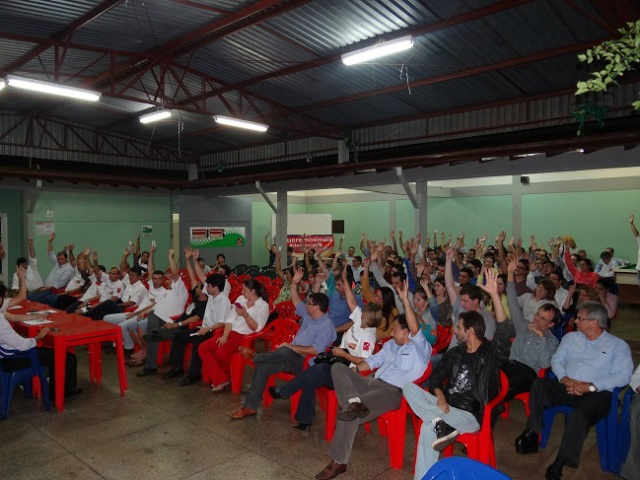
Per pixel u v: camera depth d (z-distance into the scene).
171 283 6.84
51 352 5.00
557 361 3.93
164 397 5.20
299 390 4.34
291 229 15.90
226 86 10.55
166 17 7.68
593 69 8.13
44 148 13.77
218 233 16.95
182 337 5.83
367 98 10.36
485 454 3.51
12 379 4.62
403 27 7.22
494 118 10.32
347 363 4.59
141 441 4.16
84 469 3.70
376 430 4.43
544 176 14.41
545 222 14.51
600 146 7.59
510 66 7.98
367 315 4.41
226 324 5.39
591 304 3.82
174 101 11.40
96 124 14.58
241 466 3.75
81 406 4.94
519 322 4.43
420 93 9.95
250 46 8.59
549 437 4.25
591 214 13.70
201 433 4.32
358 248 19.09
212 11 7.38
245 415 4.66
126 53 9.11
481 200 16.08
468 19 6.63
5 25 7.92
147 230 15.57
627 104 8.65
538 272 7.21
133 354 6.37
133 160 15.68
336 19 7.28
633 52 2.75
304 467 3.74
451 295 5.04
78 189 13.88
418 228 10.88
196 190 16.31
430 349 4.07
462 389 3.59
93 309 7.22
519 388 4.07
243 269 13.16
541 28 6.91
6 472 3.64
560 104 9.41
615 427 3.67
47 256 13.51
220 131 14.17
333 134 12.61
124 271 8.43
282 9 7.13
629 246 13.09
